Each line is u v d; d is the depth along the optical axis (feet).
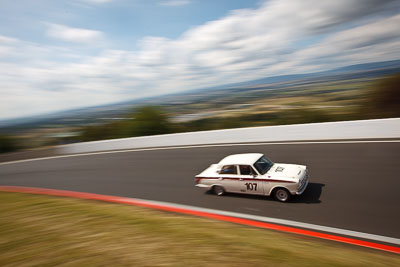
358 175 28.48
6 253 17.22
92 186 36.01
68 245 17.49
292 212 22.43
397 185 24.81
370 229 18.75
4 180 45.98
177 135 58.34
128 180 36.96
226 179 26.99
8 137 98.68
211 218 22.49
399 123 38.96
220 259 14.60
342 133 43.50
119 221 21.43
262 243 16.75
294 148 42.29
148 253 15.74
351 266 13.74
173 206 26.14
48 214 24.31
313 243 17.29
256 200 25.55
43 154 67.82
